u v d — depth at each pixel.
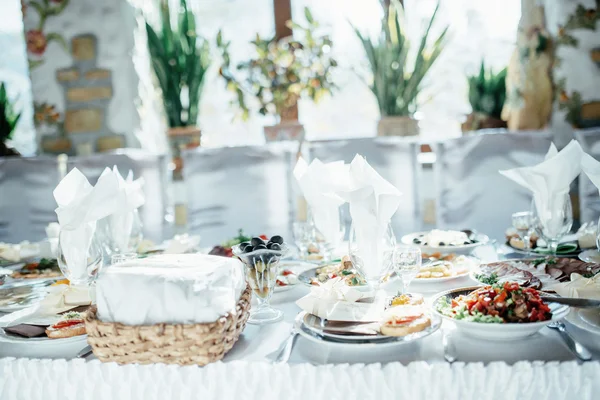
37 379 0.89
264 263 1.04
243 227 2.46
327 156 2.45
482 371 0.78
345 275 1.21
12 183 2.62
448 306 0.98
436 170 2.41
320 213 1.42
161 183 2.64
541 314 0.86
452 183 2.38
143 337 0.84
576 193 2.53
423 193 2.85
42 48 2.96
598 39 2.59
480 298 0.92
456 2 2.91
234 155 2.48
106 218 1.45
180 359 0.84
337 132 3.11
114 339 0.84
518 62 2.76
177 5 2.97
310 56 2.81
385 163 2.41
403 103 2.89
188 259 0.98
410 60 2.97
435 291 1.17
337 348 0.88
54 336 0.96
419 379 0.79
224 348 0.85
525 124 2.75
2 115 2.99
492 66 2.91
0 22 3.06
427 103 3.02
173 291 0.85
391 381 0.80
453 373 0.79
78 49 2.95
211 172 2.48
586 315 0.92
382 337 0.85
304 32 2.84
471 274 1.18
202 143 3.06
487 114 2.90
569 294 0.99
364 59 3.00
